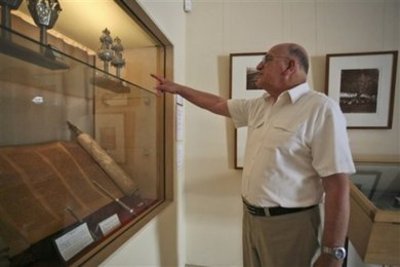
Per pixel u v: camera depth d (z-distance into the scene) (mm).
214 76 1942
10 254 629
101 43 1322
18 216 691
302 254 1042
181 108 1841
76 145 1101
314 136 982
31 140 915
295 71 1090
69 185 917
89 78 1068
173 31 1657
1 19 761
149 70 1574
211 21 1939
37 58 791
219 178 1954
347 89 1771
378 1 1752
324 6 1813
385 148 1758
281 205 1037
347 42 1791
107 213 1034
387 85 1737
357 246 1195
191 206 1987
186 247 1996
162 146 1659
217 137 1948
